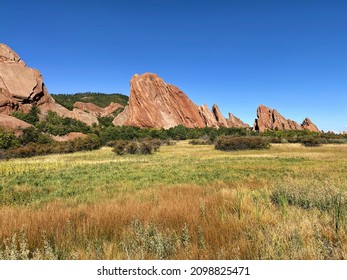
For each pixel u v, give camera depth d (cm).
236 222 553
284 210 638
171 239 466
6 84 10769
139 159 3384
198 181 1498
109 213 653
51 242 488
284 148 4928
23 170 2298
